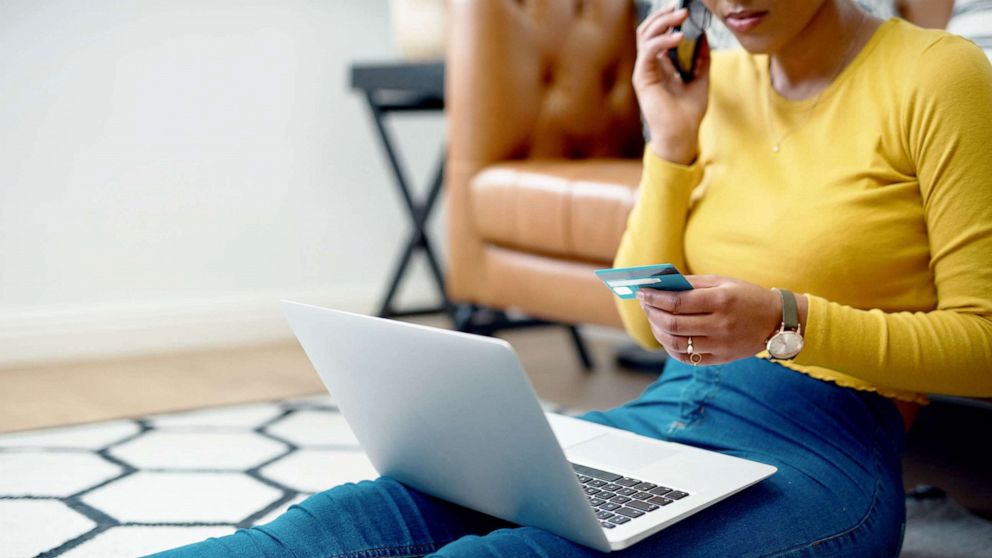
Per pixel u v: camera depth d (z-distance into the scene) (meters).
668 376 1.31
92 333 2.95
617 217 2.18
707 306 1.04
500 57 2.52
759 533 1.01
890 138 1.16
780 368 1.19
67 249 2.93
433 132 3.50
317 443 2.08
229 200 3.15
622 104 2.71
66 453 2.00
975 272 1.10
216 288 3.16
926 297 1.16
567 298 2.35
